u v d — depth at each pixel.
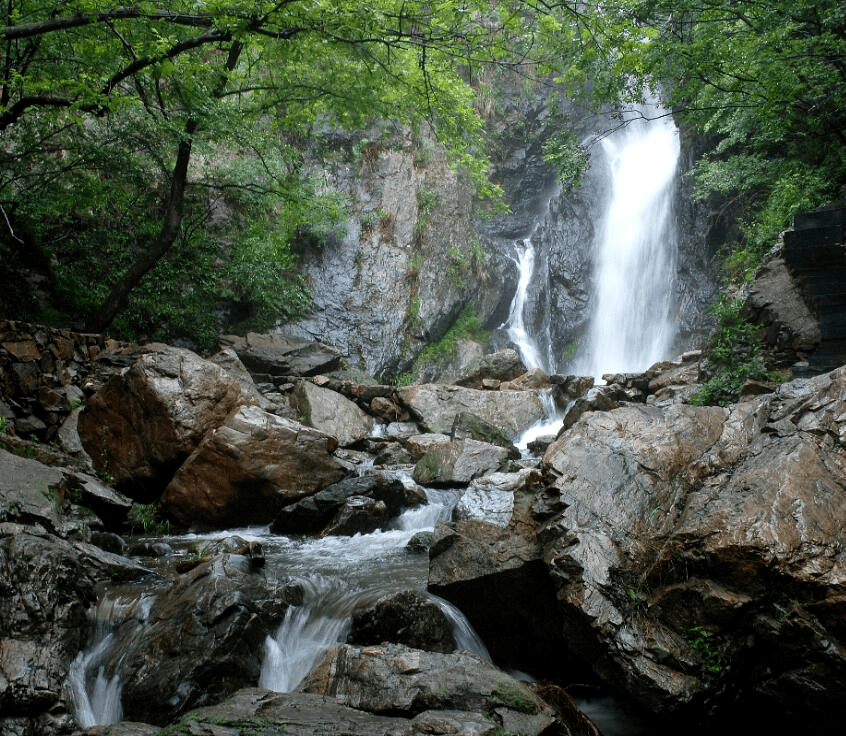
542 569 5.46
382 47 13.15
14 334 11.20
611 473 5.58
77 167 13.95
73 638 5.16
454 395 14.45
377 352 19.48
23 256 14.28
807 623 4.21
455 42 11.27
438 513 9.58
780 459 5.05
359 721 4.04
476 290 21.89
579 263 22.31
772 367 10.33
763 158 14.57
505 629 5.68
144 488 9.88
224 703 4.28
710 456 5.51
